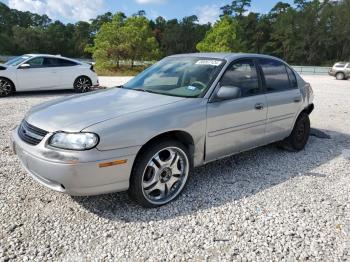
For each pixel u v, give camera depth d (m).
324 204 3.57
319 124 7.68
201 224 3.12
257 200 3.62
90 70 12.37
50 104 3.69
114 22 38.34
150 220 3.16
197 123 3.56
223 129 3.87
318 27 81.50
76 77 11.99
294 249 2.78
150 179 3.34
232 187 3.93
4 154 4.76
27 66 10.88
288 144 5.35
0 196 3.50
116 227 3.02
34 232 2.90
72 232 2.92
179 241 2.85
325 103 11.14
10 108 8.41
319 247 2.82
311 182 4.16
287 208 3.46
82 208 3.33
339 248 2.81
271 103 4.52
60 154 2.84
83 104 3.53
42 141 2.97
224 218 3.23
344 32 78.69
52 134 2.96
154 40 41.91
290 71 5.20
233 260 2.63
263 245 2.83
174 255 2.66
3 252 2.61
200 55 4.50
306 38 81.94
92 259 2.58
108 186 3.01
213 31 51.69
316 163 4.88
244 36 82.94
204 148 3.74
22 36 81.06
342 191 3.92
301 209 3.44
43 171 2.92
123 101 3.61
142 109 3.32
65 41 89.00
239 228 3.07
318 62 82.94
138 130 3.08
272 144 5.75
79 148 2.84
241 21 91.50
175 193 3.56
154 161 3.33
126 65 38.91
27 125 3.29
